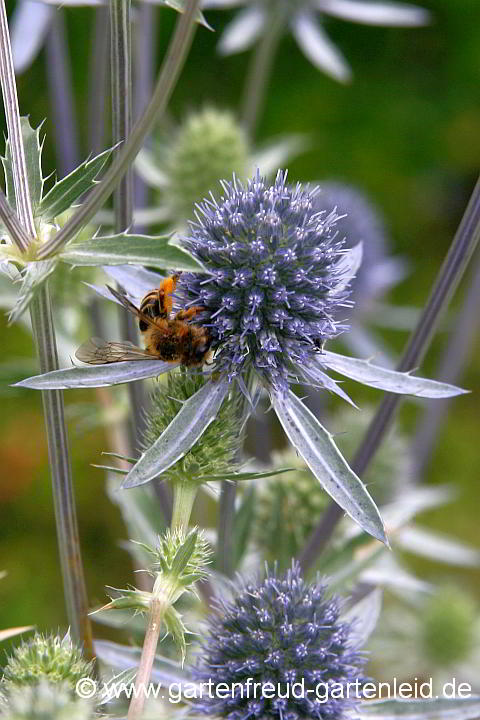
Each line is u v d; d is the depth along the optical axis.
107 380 0.36
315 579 0.40
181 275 0.37
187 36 0.33
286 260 0.37
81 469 0.63
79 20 0.66
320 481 0.35
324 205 0.54
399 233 0.76
